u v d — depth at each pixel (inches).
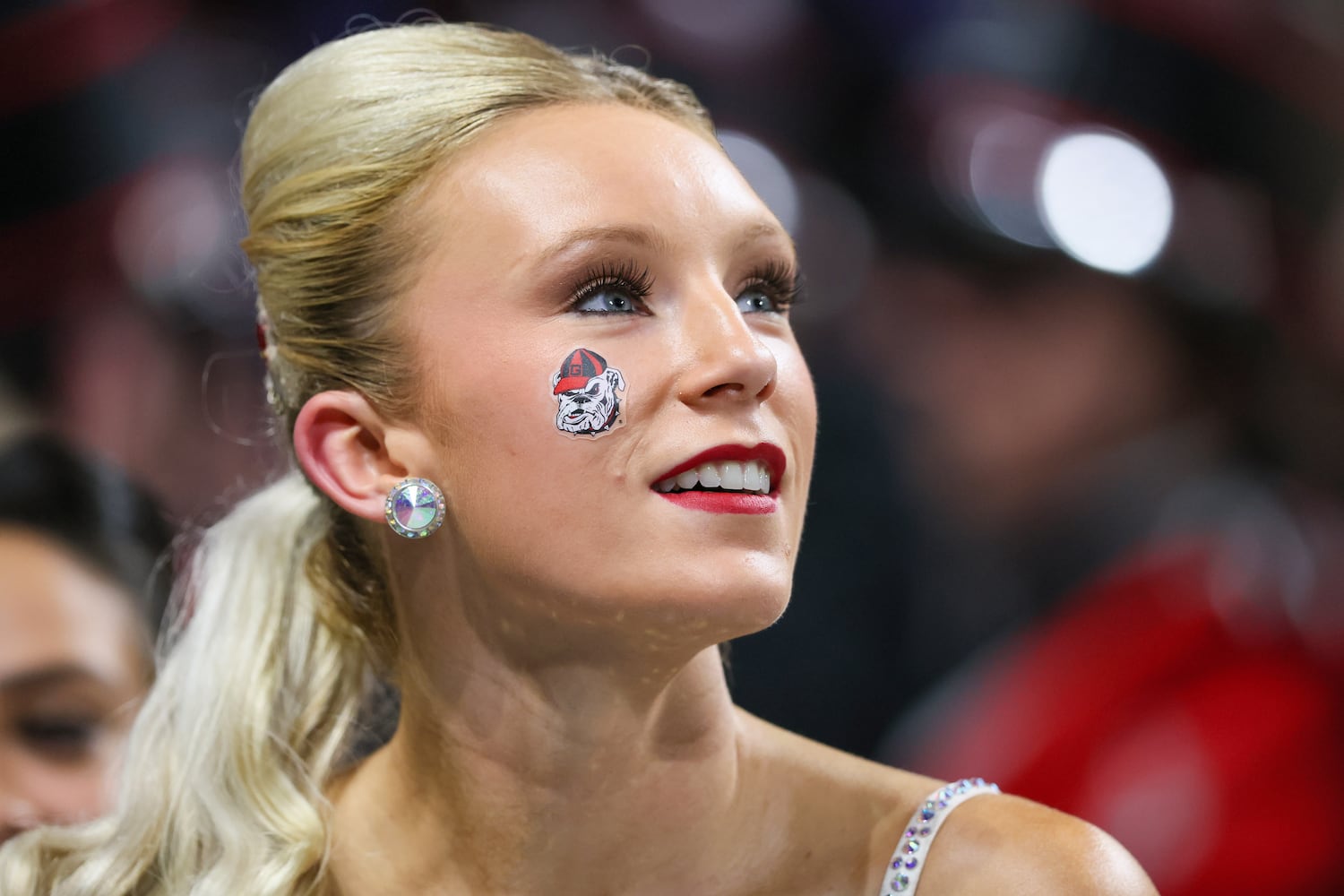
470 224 120.0
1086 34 229.8
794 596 216.1
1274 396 198.4
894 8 261.6
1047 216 210.2
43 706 167.5
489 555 118.1
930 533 218.5
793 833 126.3
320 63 131.0
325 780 141.6
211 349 238.2
